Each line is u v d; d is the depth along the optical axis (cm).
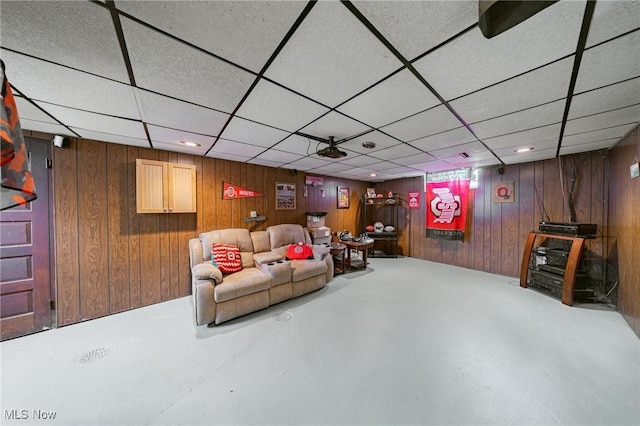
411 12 92
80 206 251
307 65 125
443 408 143
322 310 275
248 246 343
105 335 223
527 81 140
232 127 217
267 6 88
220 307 241
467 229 445
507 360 184
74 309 248
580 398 148
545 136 244
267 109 179
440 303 290
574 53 113
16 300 222
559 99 162
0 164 85
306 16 93
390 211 582
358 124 210
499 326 234
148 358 189
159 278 300
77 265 250
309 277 324
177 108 176
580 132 232
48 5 85
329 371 174
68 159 244
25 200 98
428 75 134
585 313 260
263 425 133
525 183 373
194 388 159
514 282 364
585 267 311
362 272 426
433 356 190
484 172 420
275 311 272
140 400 149
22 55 112
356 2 87
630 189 232
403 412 140
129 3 85
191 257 296
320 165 407
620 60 118
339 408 143
